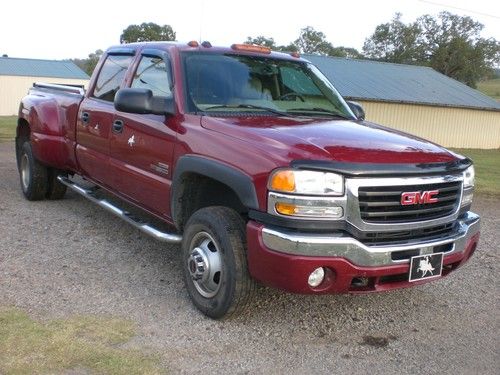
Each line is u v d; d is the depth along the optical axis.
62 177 7.09
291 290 3.66
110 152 5.62
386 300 4.81
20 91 53.16
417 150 4.09
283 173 3.61
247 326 4.14
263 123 4.38
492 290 5.20
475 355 3.91
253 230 3.76
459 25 68.44
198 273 4.20
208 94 4.79
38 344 3.63
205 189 4.62
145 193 5.09
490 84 105.38
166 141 4.68
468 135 37.84
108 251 5.64
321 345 3.94
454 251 4.11
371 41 72.31
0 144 14.88
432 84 38.47
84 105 6.21
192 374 3.44
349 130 4.38
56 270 5.06
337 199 3.61
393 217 3.82
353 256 3.64
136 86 5.44
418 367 3.70
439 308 4.71
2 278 4.80
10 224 6.42
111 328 3.95
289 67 5.53
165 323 4.10
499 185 12.45
